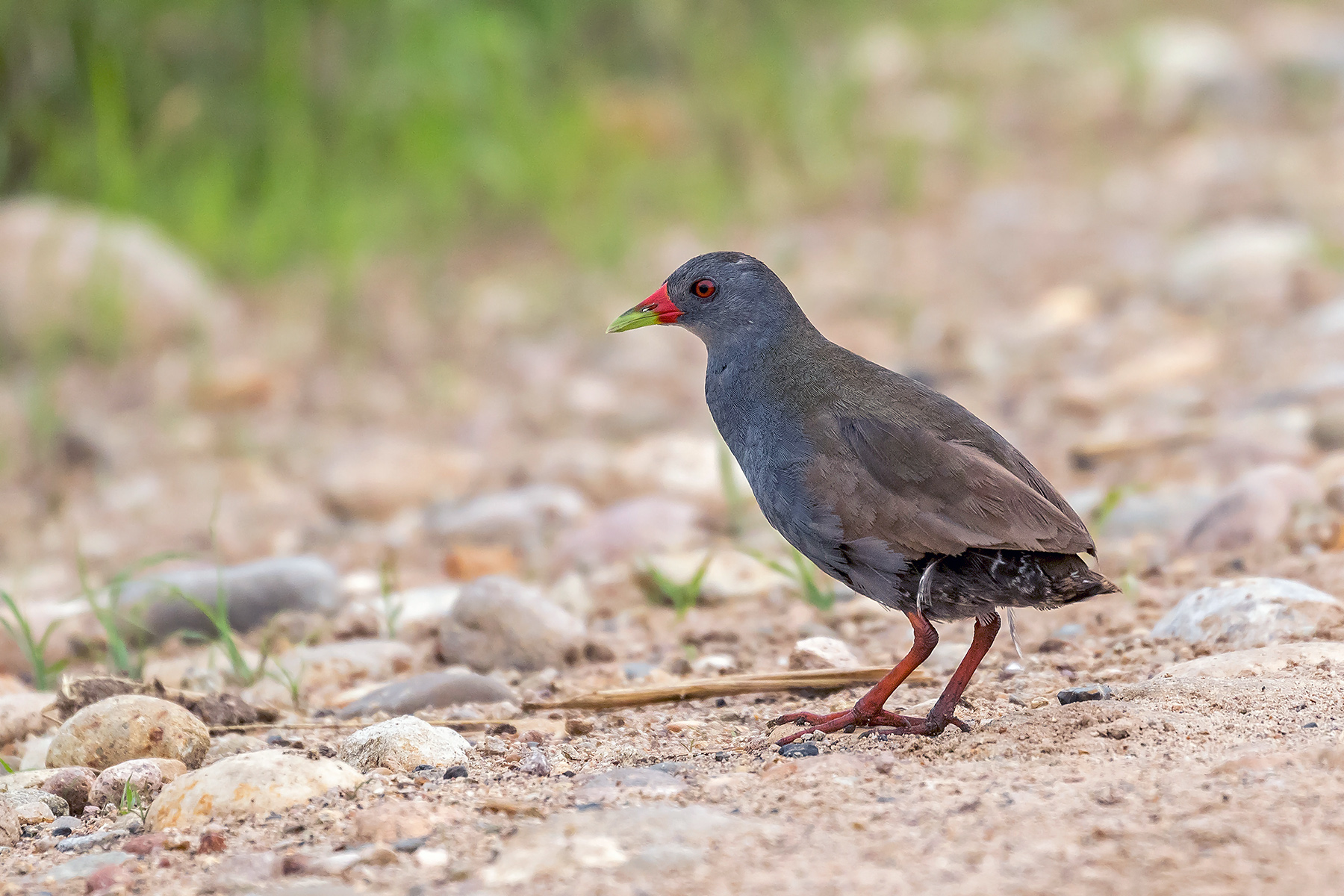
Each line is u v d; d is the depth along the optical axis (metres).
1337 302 15.73
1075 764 6.16
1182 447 12.49
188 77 21.14
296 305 19.41
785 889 5.11
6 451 15.20
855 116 24.66
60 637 10.29
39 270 17.58
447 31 21.88
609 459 13.86
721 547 11.14
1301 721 6.53
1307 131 23.28
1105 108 25.14
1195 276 17.47
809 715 7.35
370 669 9.15
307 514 13.50
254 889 5.48
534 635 9.13
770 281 7.70
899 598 7.07
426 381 16.98
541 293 19.56
